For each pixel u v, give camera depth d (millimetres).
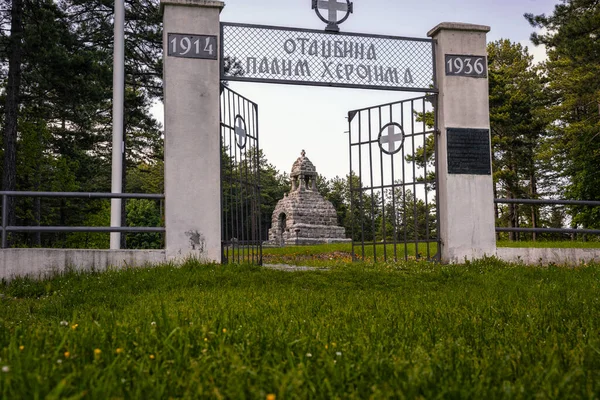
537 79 45281
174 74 11023
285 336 4105
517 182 43156
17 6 21250
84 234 33219
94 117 31000
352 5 11938
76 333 4004
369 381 2906
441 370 3113
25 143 26250
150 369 3129
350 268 10750
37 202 30703
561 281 9305
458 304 6441
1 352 3461
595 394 2672
